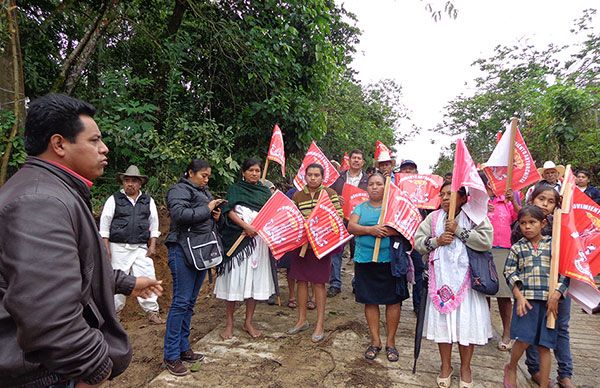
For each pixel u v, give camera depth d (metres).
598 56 11.88
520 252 2.97
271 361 3.32
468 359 2.96
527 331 2.82
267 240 3.61
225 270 3.72
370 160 16.67
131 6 6.77
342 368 3.24
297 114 6.47
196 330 4.09
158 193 5.72
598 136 8.52
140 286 1.77
